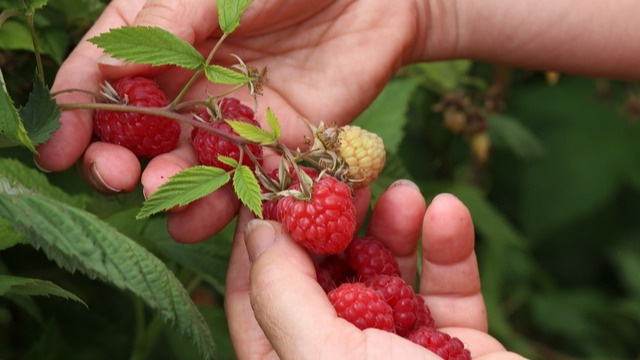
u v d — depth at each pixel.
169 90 0.45
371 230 0.44
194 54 0.39
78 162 0.43
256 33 0.46
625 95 0.73
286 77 0.47
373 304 0.39
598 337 0.79
